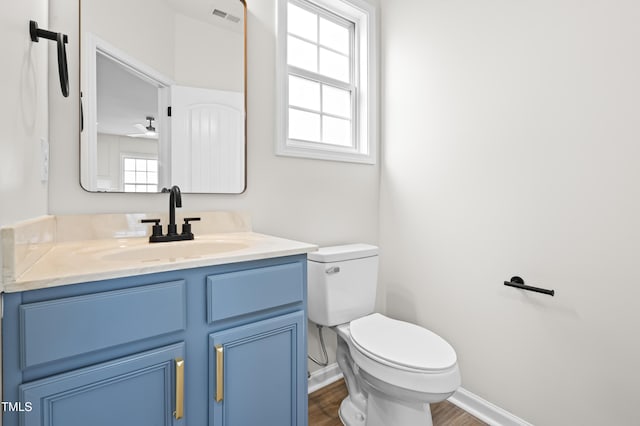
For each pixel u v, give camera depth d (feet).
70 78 3.57
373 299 5.50
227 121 4.66
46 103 3.31
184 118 4.31
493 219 4.86
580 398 3.96
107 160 3.79
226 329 3.01
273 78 5.19
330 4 6.25
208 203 4.56
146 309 2.51
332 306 4.95
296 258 3.56
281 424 3.42
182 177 4.31
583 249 3.92
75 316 2.20
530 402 4.43
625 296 3.61
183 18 4.31
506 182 4.69
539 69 4.31
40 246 2.74
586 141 3.88
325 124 6.47
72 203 3.60
